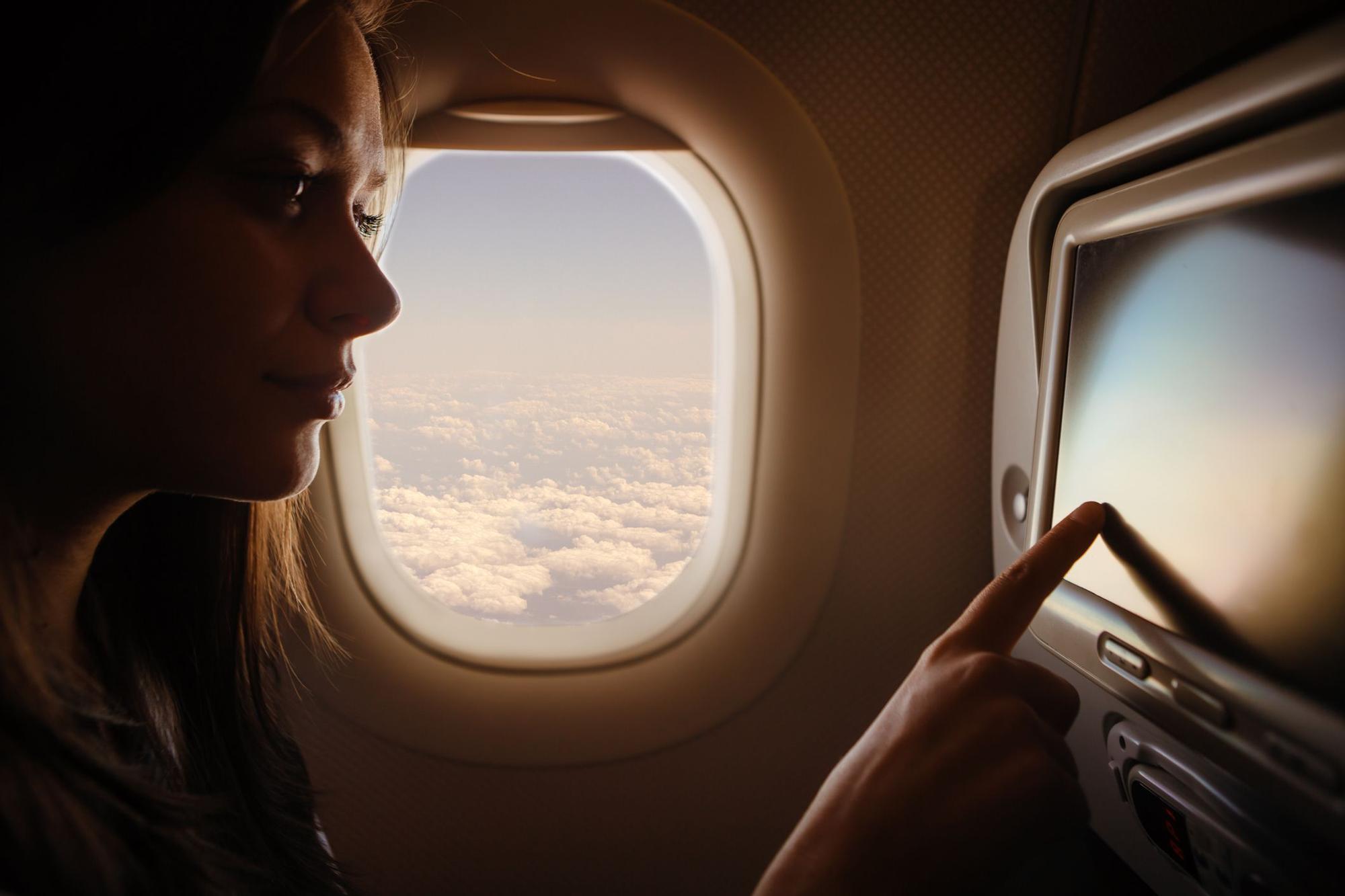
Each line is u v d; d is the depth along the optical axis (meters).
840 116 1.04
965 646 0.46
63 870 0.33
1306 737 0.49
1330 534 0.47
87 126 0.33
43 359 0.36
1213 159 0.55
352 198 0.41
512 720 1.22
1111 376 0.70
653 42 1.00
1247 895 0.62
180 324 0.36
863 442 1.17
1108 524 0.70
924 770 0.39
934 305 1.11
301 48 0.37
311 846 0.69
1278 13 0.90
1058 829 0.37
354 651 1.20
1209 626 0.58
